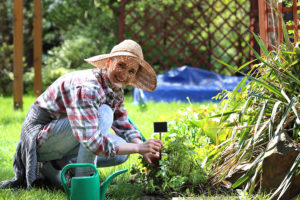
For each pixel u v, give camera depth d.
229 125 2.88
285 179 2.32
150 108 6.73
